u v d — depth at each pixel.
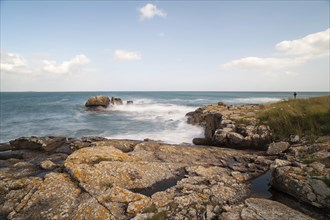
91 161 9.80
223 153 12.27
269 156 11.20
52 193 7.48
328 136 11.31
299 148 10.28
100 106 41.66
